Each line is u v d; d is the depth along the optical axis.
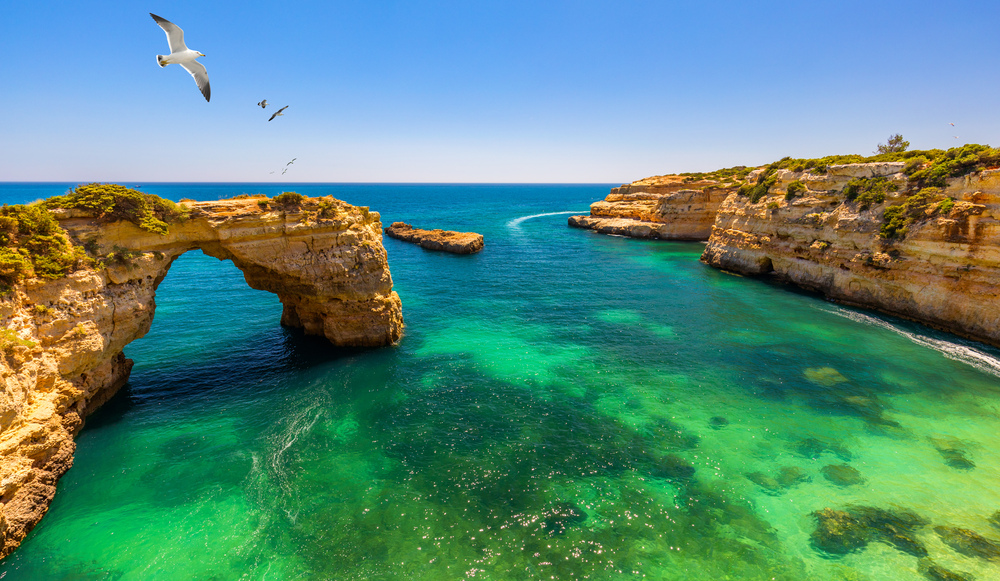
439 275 57.94
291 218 27.77
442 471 19.11
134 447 20.34
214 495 17.58
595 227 107.12
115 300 21.88
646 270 61.34
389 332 32.47
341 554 15.05
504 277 56.88
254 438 21.28
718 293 48.41
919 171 38.09
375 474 18.91
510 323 38.34
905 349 32.00
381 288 32.25
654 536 15.85
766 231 53.78
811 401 25.05
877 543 15.47
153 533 15.72
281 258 27.84
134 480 18.28
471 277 56.88
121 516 16.45
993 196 31.73
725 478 18.81
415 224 123.50
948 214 34.00
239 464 19.41
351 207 31.81
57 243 19.23
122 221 22.31
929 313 36.09
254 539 15.59
